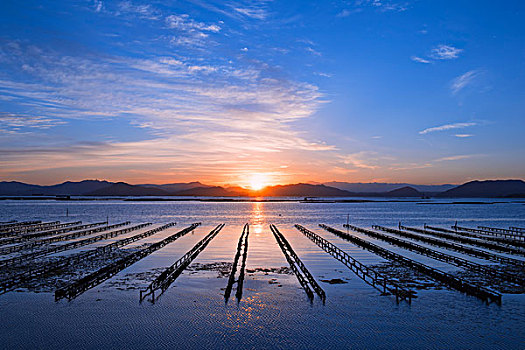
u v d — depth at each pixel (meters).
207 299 33.34
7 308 30.95
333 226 115.38
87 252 56.94
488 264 49.91
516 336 25.94
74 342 25.25
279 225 118.31
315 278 41.12
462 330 26.95
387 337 26.05
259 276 41.56
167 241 71.19
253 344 25.12
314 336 26.22
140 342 25.34
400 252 60.75
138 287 36.91
